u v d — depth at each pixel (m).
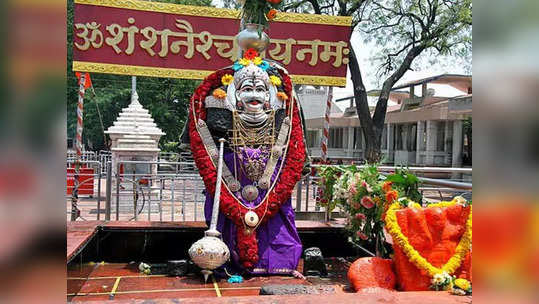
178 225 4.69
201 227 4.69
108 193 5.40
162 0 18.81
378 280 3.23
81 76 6.23
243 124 4.39
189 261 4.21
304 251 4.54
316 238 4.95
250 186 4.27
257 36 4.57
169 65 6.45
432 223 3.13
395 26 15.69
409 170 4.72
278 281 4.04
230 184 4.27
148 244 4.62
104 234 4.53
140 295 3.55
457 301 2.16
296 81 6.79
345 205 4.44
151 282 3.92
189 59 6.51
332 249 4.99
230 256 4.19
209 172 4.27
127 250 4.57
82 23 6.14
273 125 4.46
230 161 4.37
